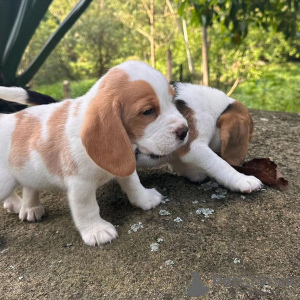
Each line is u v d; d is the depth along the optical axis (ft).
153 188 1.37
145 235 1.12
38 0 1.93
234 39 2.84
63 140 1.07
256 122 2.20
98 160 0.97
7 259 1.09
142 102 0.97
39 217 1.29
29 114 1.19
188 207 1.25
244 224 1.14
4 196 1.19
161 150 1.02
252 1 2.56
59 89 6.31
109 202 1.34
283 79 5.50
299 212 1.18
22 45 2.00
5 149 1.17
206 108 1.36
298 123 2.17
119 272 0.99
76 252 1.09
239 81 4.89
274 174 1.36
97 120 0.96
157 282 0.95
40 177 1.15
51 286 0.97
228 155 1.34
